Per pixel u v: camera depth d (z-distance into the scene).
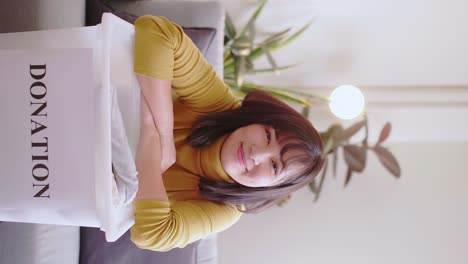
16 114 0.71
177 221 0.89
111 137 0.73
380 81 2.16
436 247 2.06
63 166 0.70
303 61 2.16
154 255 1.26
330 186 2.11
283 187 1.05
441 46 2.10
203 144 1.01
